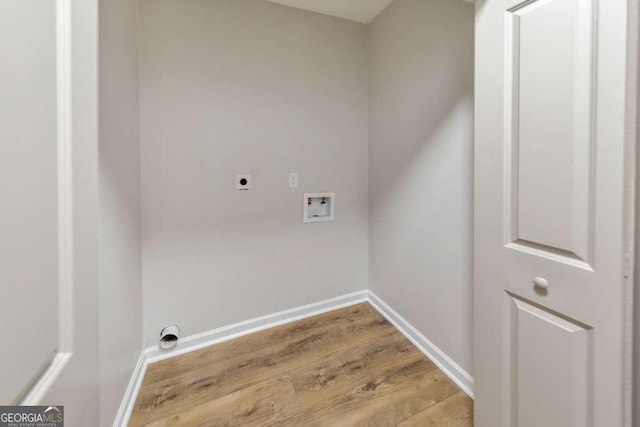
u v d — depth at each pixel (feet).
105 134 3.44
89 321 1.76
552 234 2.74
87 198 1.71
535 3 2.77
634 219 2.24
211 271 6.03
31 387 1.26
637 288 2.26
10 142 1.13
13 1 1.15
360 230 7.68
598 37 2.33
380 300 7.35
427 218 5.59
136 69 4.98
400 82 6.11
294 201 6.76
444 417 4.26
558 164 2.65
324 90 6.82
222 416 4.30
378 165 7.10
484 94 3.33
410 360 5.54
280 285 6.80
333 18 6.78
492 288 3.41
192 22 5.46
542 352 2.89
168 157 5.46
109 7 3.59
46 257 1.38
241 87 5.96
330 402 4.55
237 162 6.06
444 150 5.07
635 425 2.33
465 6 4.49
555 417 2.81
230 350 5.86
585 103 2.44
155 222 5.47
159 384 4.93
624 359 2.31
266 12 6.09
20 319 1.19
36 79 1.30
